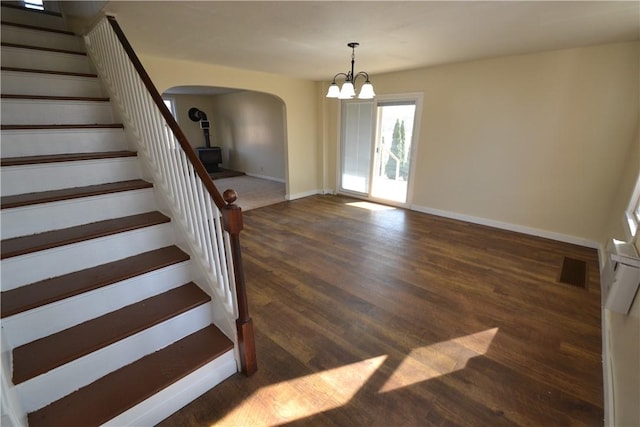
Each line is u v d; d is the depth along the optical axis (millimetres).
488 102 3977
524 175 3891
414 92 4668
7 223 1656
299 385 1730
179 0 2012
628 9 2117
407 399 1639
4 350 1234
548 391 1678
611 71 3105
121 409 1360
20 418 1169
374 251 3514
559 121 3506
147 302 1772
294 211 5188
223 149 9484
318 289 2717
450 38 2859
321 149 6207
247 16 2289
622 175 3184
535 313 2355
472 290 2684
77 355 1383
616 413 1413
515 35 2764
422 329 2188
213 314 1868
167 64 3762
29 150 2084
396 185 5516
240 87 4586
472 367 1846
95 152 2326
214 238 1673
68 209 1851
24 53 2529
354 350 1992
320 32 2658
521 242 3732
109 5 2109
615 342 1774
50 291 1513
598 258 3273
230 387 1713
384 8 2115
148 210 2217
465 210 4547
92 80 2678
